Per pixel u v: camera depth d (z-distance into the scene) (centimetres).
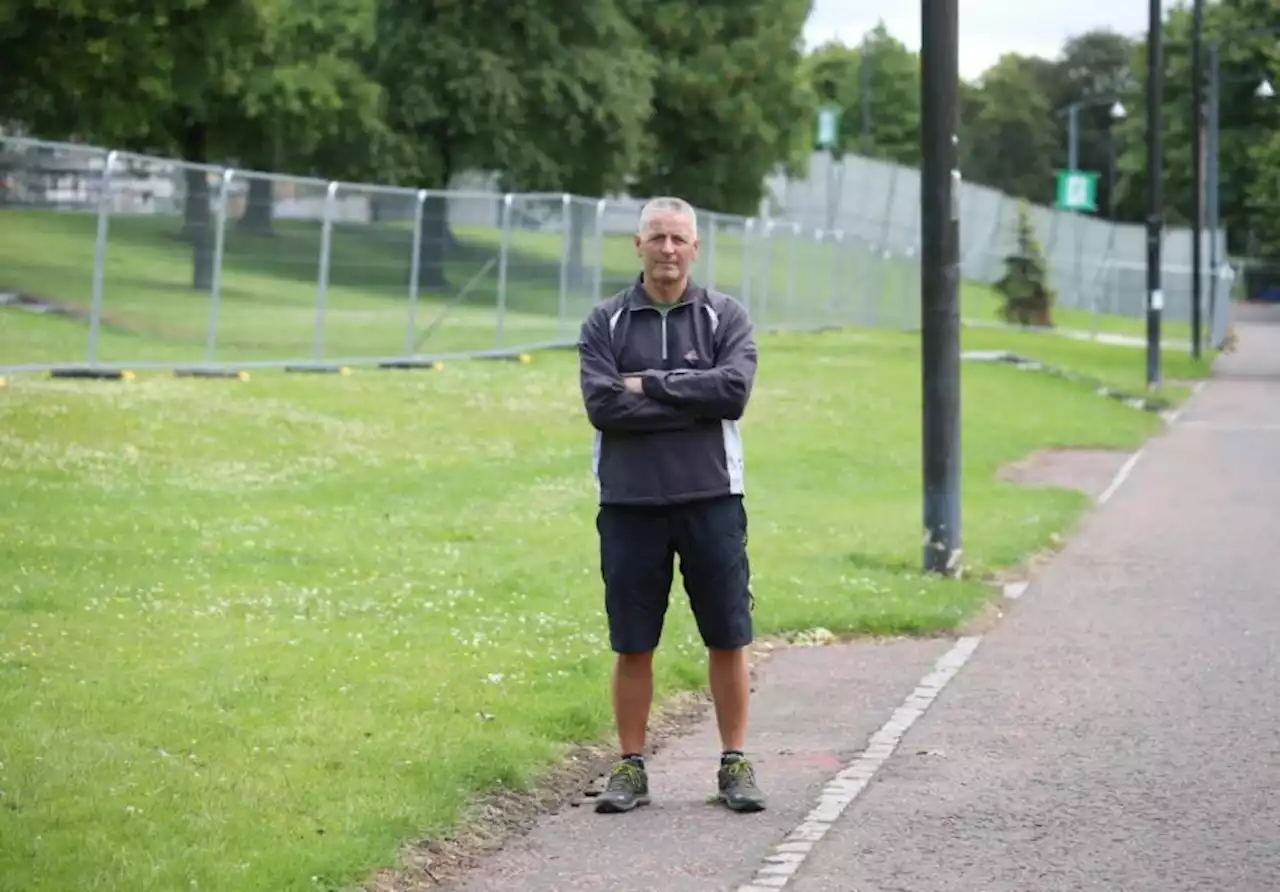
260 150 5931
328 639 1266
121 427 2362
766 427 3141
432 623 1356
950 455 1739
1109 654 1362
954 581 1688
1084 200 9531
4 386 2555
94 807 835
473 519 1972
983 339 6594
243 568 1569
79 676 1105
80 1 4259
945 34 1698
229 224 3053
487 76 6259
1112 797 941
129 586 1441
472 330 3638
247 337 3094
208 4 4609
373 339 3372
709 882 804
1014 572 1797
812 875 811
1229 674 1276
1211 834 870
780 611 1482
